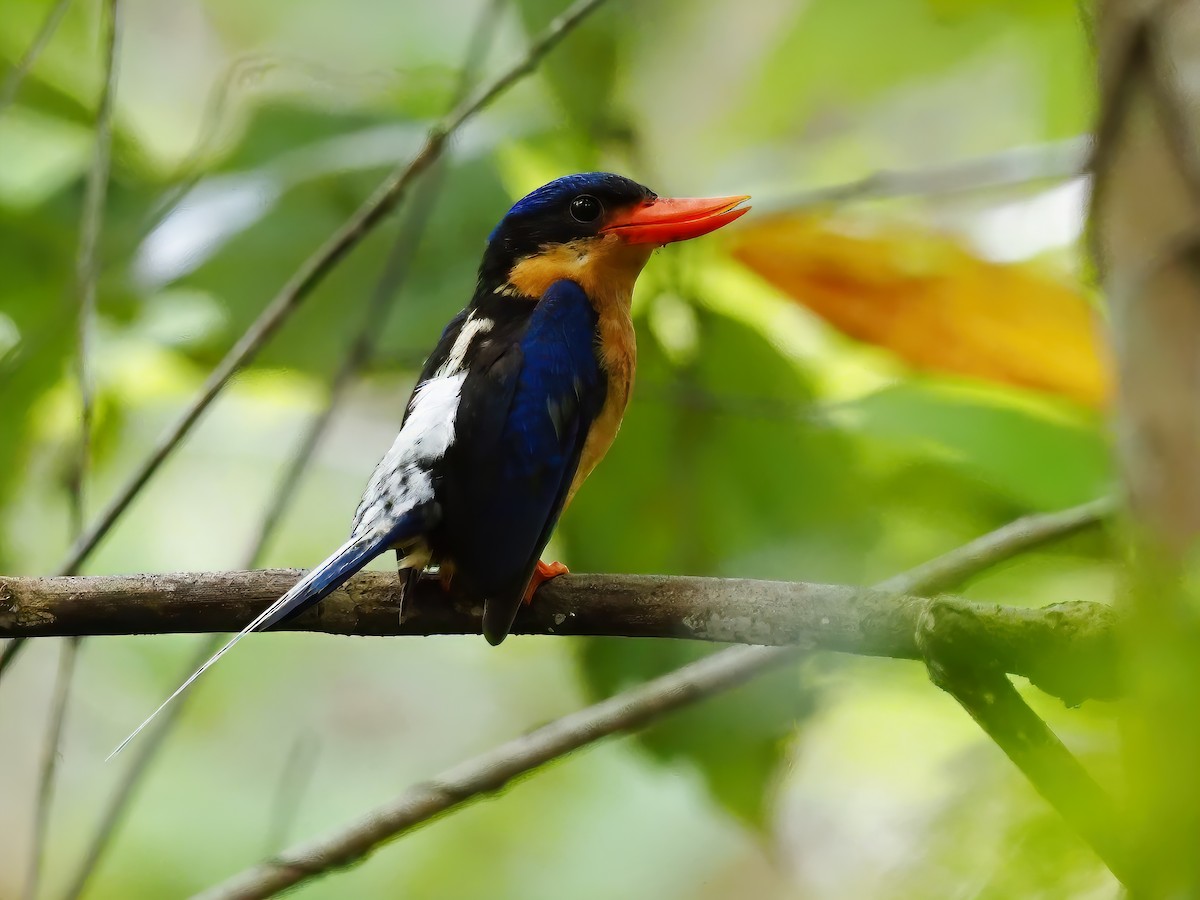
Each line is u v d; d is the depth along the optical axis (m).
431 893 13.45
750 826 9.37
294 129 10.25
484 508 7.38
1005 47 14.02
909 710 10.58
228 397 12.53
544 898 13.48
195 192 9.84
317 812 14.91
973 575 8.65
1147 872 3.26
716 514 9.94
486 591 7.01
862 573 9.81
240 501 14.47
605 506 9.99
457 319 9.04
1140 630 3.44
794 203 10.77
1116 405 5.45
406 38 13.99
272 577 6.96
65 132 11.21
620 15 10.24
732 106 14.44
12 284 10.25
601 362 8.57
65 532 12.27
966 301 10.62
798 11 13.75
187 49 14.80
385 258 9.84
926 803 8.59
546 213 9.12
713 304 10.59
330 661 16.00
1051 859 5.43
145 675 14.65
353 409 15.48
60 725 7.63
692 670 8.27
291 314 9.82
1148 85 5.49
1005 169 11.03
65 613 6.76
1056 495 9.60
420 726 15.84
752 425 9.91
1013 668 5.49
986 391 10.38
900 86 14.72
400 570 7.25
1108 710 7.30
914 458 10.68
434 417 7.77
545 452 7.74
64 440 11.51
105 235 10.24
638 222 9.01
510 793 13.97
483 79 11.29
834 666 9.46
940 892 6.18
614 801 13.95
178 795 14.48
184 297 10.09
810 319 11.84
